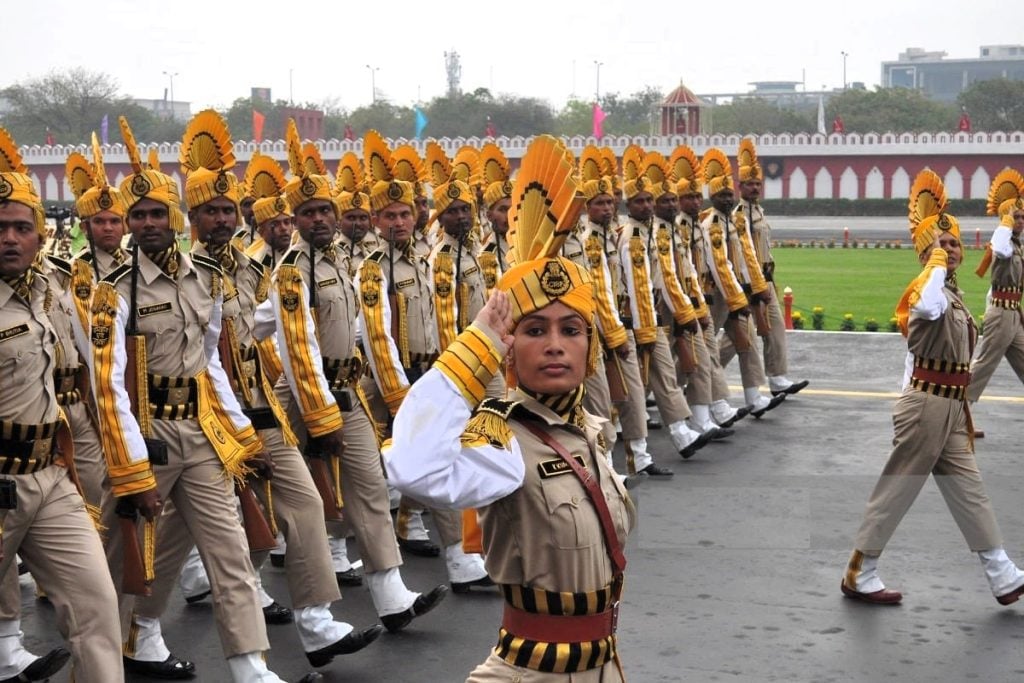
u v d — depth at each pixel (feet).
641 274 35.27
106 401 17.92
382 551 22.58
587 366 12.49
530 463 12.14
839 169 175.52
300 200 23.26
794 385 44.78
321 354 23.00
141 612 20.58
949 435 23.48
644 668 21.09
